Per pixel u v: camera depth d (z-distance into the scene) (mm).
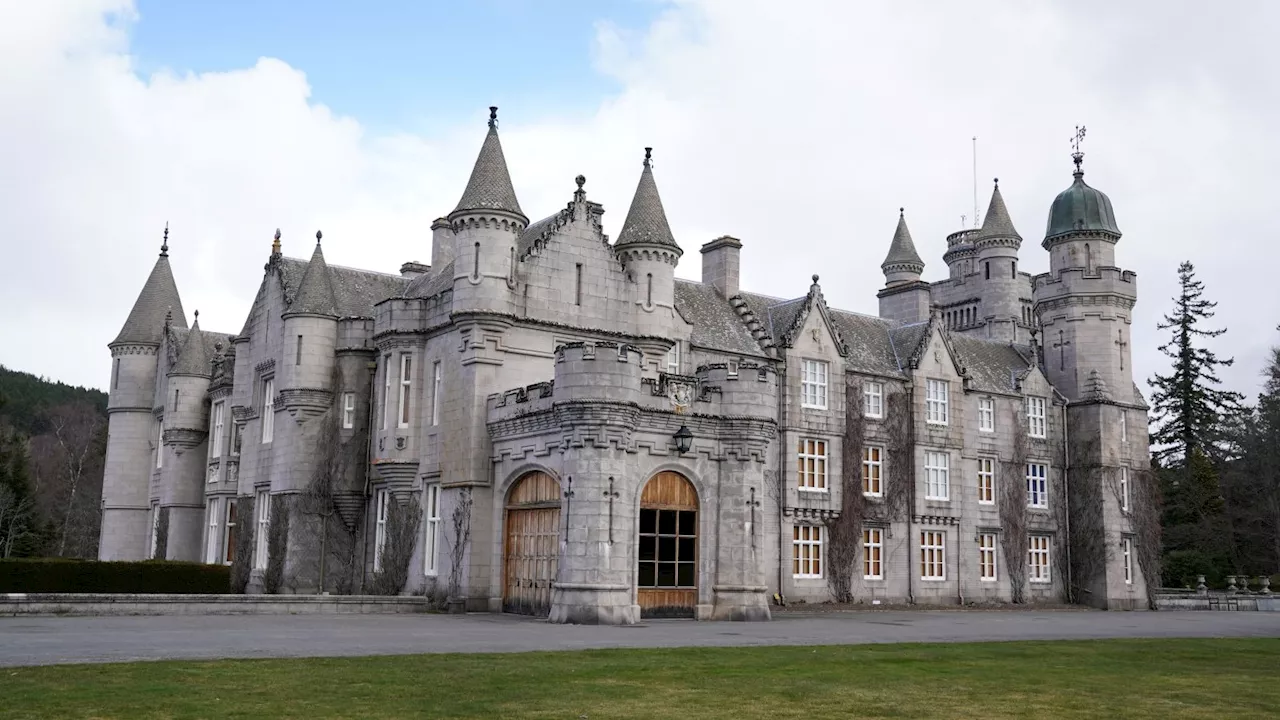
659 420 31438
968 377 52438
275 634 22688
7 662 16453
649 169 40594
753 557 32625
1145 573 54906
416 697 13688
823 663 18844
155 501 54344
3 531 70938
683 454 31859
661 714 12852
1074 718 13406
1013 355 57781
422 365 37719
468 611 33281
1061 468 55625
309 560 38438
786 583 44438
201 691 13695
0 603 27125
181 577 35844
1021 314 77188
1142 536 55250
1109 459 54844
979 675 17703
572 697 13984
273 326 43594
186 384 51562
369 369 40000
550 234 36594
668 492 31766
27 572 33406
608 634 24719
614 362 30234
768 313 49750
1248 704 14969
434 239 45375
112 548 55688
